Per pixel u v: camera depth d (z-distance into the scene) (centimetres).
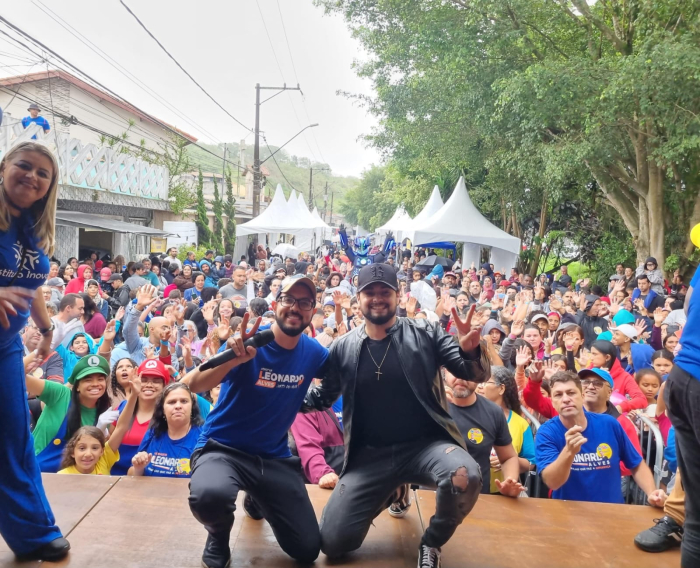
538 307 1155
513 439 479
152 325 668
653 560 331
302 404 356
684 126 1345
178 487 394
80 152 1836
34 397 546
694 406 285
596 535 356
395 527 371
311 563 327
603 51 1819
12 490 297
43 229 291
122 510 359
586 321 1049
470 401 426
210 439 330
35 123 1603
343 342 346
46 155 282
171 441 448
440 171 2903
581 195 2398
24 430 302
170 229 2578
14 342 298
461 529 357
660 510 391
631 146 1828
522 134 1784
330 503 333
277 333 329
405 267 2253
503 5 1666
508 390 498
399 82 2323
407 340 335
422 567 308
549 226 2802
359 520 327
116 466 469
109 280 1328
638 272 1639
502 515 377
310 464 441
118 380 519
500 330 786
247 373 326
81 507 360
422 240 2139
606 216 2438
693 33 1367
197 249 2598
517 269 2348
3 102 2616
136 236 2389
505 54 1758
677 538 340
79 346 676
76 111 2700
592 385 486
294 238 3403
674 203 1927
